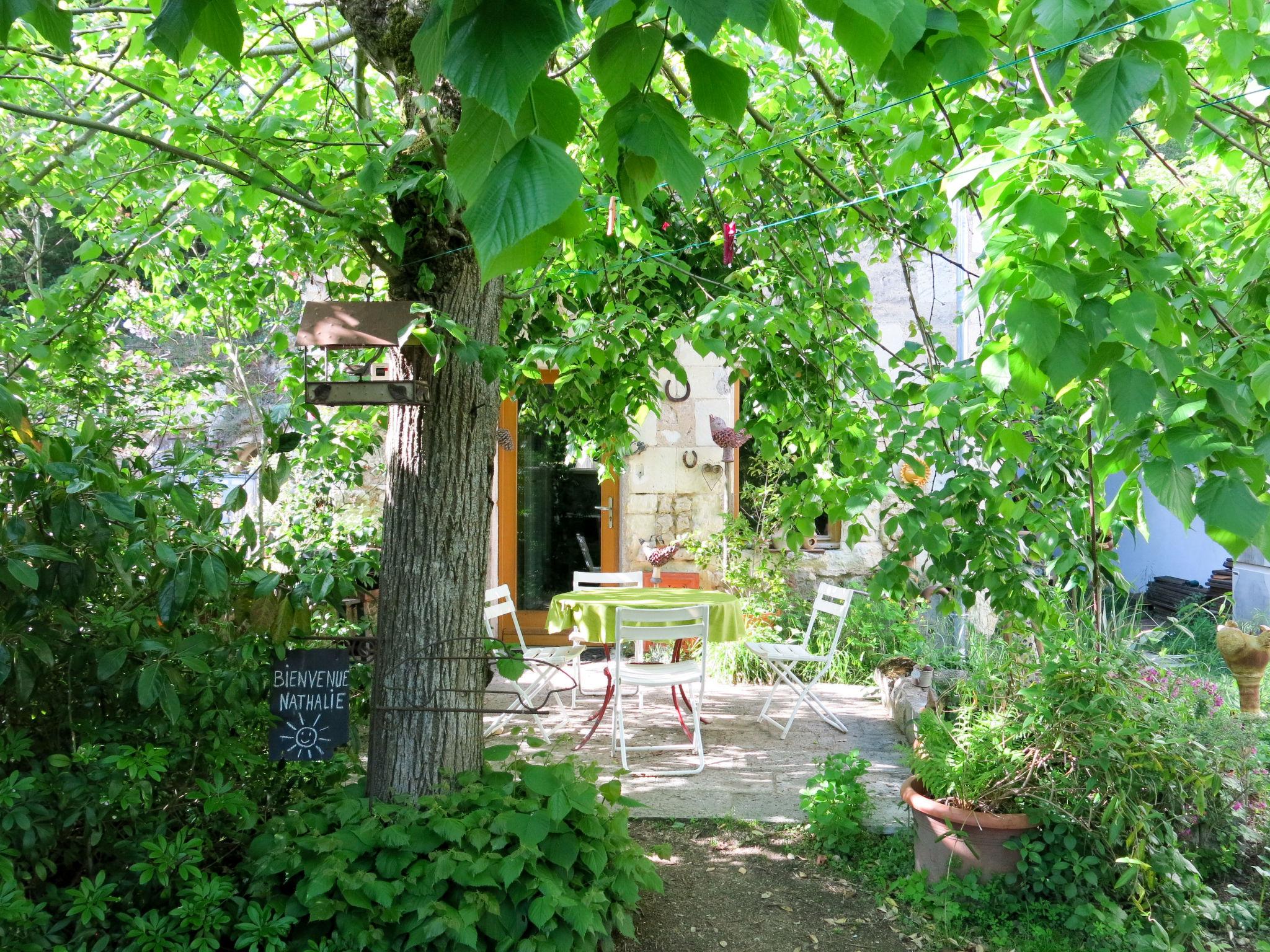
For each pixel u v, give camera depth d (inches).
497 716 236.1
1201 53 119.0
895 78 63.4
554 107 32.3
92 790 103.5
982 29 65.5
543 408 206.2
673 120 36.1
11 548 97.0
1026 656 148.4
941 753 145.3
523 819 114.0
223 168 108.8
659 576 293.9
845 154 172.4
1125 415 55.2
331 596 120.9
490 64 28.7
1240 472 55.6
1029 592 116.7
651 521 310.5
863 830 165.5
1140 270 59.1
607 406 188.7
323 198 114.0
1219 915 128.6
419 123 105.9
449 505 122.2
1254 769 148.9
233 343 241.3
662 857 135.3
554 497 319.6
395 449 124.2
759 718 240.7
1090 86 54.6
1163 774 130.0
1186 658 195.9
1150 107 107.7
